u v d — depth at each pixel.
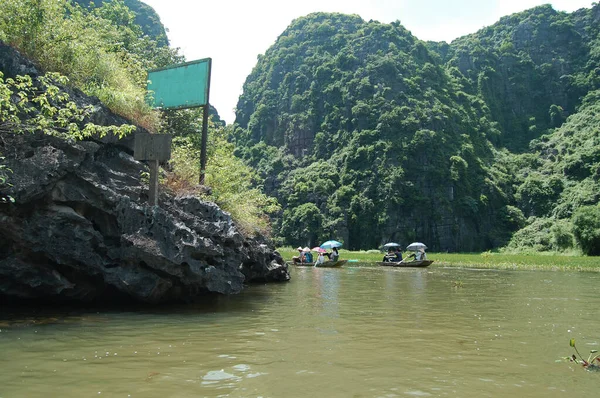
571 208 87.62
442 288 17.06
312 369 5.86
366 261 43.66
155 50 28.34
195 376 5.48
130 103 12.34
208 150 22.42
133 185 10.74
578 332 8.55
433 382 5.44
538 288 17.69
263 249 17.47
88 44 12.98
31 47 11.04
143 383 5.19
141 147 10.36
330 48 131.75
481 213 96.75
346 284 18.22
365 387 5.21
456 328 8.79
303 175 108.00
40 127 8.52
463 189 97.88
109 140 10.85
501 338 7.94
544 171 103.38
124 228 9.67
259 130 127.62
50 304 10.06
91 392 4.88
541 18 138.38
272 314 10.02
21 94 8.49
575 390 5.25
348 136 110.31
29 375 5.39
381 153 101.38
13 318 8.62
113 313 9.47
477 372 5.88
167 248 9.70
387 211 94.88
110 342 7.04
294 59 134.12
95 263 9.55
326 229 96.19
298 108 122.69
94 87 11.55
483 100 124.50
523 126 124.81
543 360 6.51
